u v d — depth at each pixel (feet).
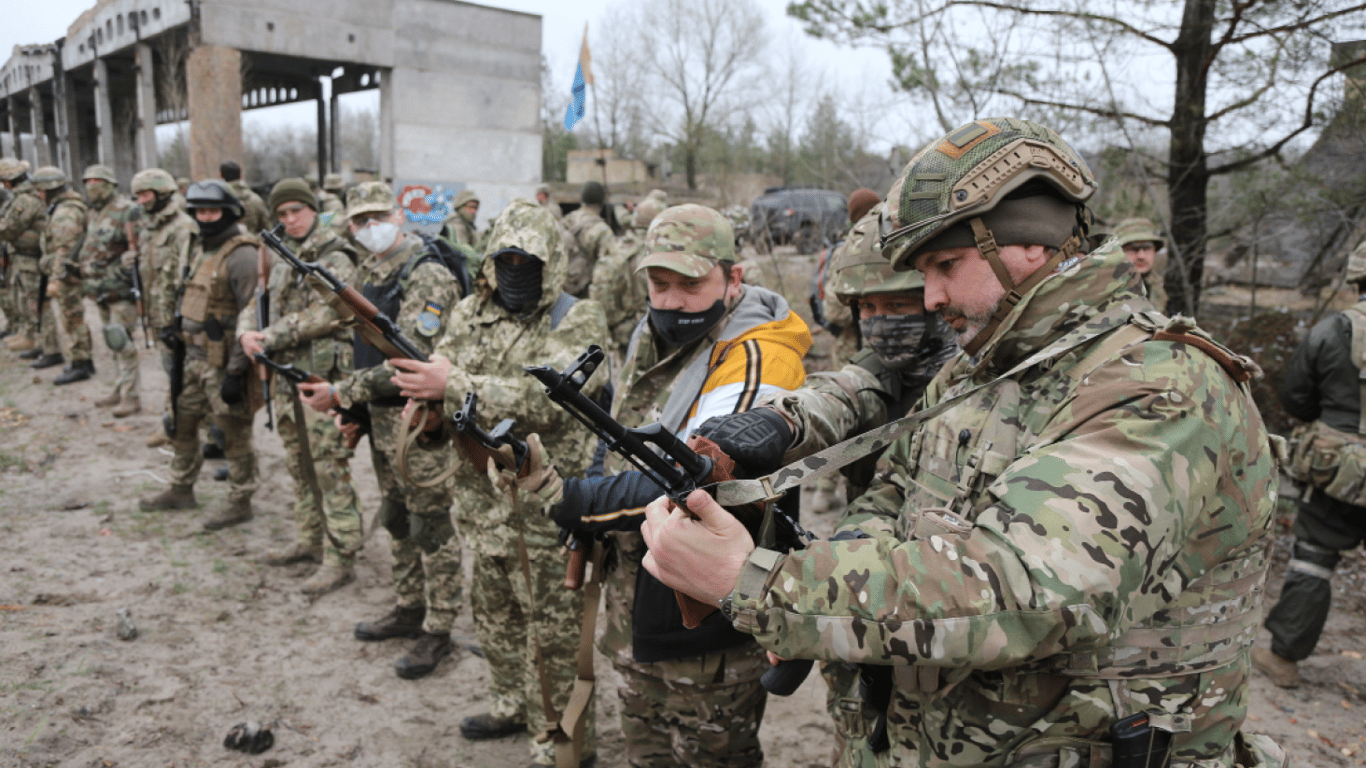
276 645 12.19
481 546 9.11
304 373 10.78
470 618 13.46
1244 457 3.70
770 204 42.32
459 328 9.53
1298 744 10.51
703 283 6.84
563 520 6.43
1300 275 23.58
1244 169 19.63
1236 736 4.43
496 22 76.95
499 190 79.10
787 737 10.68
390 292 12.00
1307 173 18.93
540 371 3.86
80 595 13.15
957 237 3.98
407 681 11.49
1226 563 3.90
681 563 3.53
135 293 22.77
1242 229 20.45
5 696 10.17
